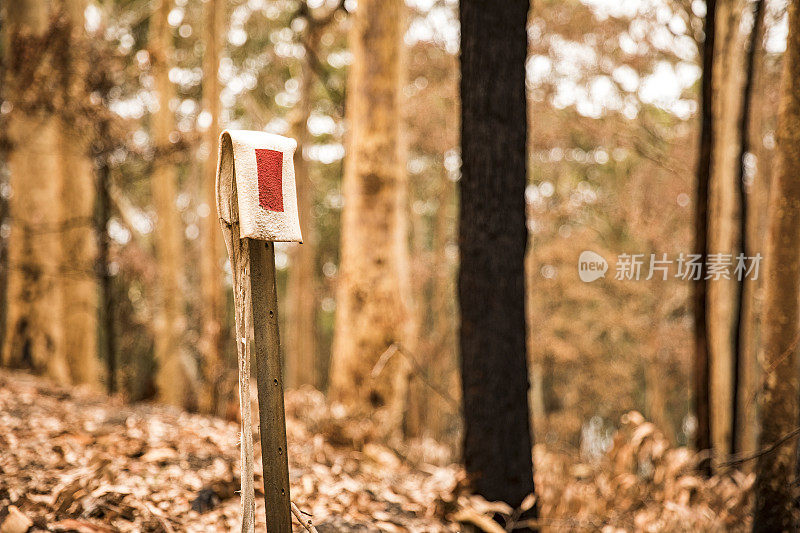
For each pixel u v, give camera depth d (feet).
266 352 8.96
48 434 16.61
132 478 13.62
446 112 68.03
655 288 68.13
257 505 13.65
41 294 37.11
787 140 14.87
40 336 37.04
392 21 33.30
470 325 16.66
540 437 69.00
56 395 25.77
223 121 67.31
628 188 68.69
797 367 15.23
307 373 69.41
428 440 29.40
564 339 74.28
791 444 15.26
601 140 62.59
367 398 31.86
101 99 33.45
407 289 33.96
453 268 89.25
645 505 18.71
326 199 89.97
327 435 26.18
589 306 75.92
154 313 53.98
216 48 35.04
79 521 10.96
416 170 82.02
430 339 75.00
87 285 43.06
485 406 16.42
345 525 12.98
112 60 34.37
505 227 16.55
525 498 16.46
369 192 33.01
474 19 16.55
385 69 33.19
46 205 37.09
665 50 53.42
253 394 27.04
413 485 19.72
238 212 8.57
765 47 38.45
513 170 16.62
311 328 69.72
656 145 60.18
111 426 18.62
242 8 62.90
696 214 21.17
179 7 59.26
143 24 60.64
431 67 65.57
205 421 22.58
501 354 16.47
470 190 16.69
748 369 39.06
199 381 50.39
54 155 37.35
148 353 52.26
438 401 72.28
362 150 33.17
